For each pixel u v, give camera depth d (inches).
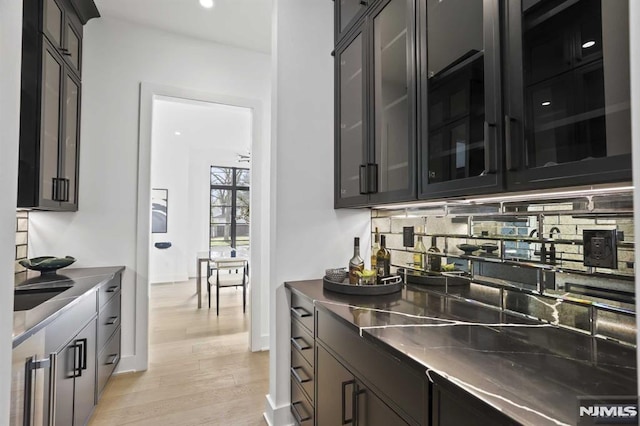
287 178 78.3
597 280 39.7
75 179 95.7
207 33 112.5
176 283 250.1
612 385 27.8
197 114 190.9
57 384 56.5
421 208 70.7
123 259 103.3
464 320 47.6
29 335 45.5
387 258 73.5
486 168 40.0
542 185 34.3
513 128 37.2
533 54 35.7
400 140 57.2
